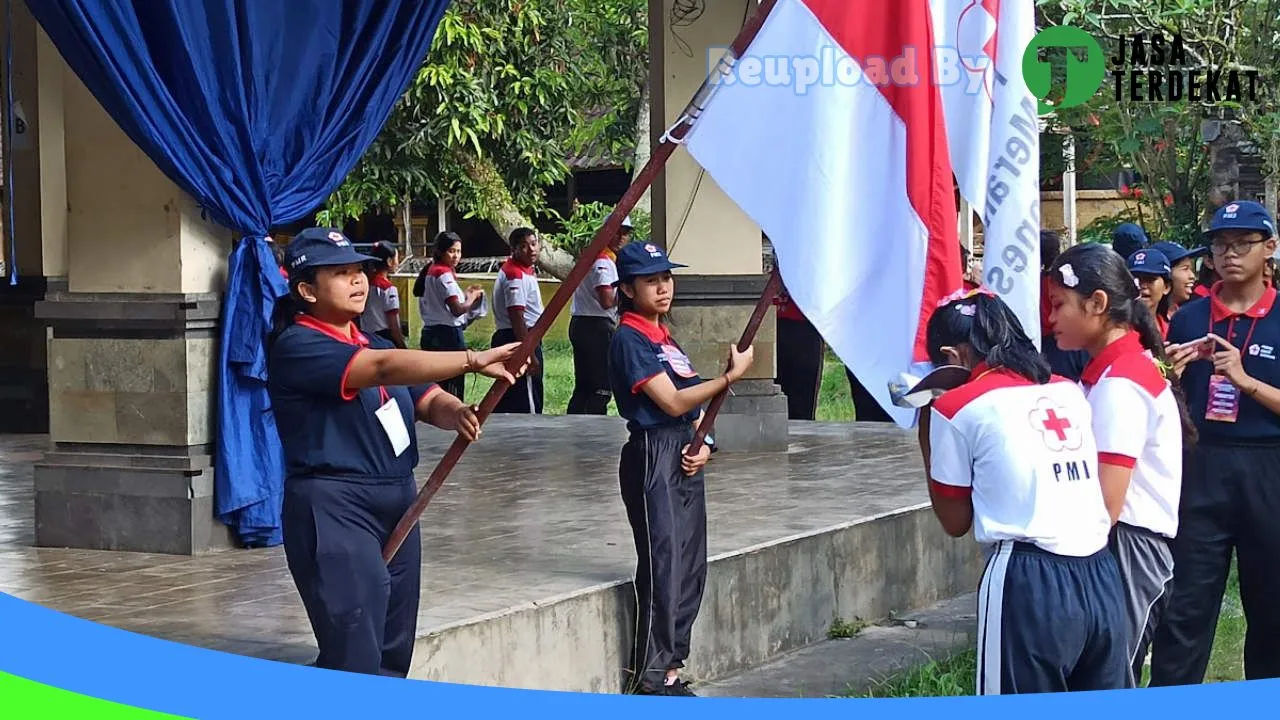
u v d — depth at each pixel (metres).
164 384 6.61
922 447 4.37
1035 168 5.04
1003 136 5.06
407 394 4.57
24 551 6.74
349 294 4.36
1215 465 5.13
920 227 4.94
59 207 11.05
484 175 15.57
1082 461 3.96
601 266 11.93
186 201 6.60
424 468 9.05
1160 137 12.18
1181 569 5.21
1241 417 5.11
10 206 9.48
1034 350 4.03
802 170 4.95
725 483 8.34
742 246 9.61
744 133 4.91
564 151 17.80
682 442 5.66
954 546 7.93
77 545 6.78
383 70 7.31
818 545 6.87
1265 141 11.43
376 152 14.83
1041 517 3.87
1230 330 5.18
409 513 4.54
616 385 5.63
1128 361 4.32
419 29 7.47
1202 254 7.14
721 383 5.53
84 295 6.73
